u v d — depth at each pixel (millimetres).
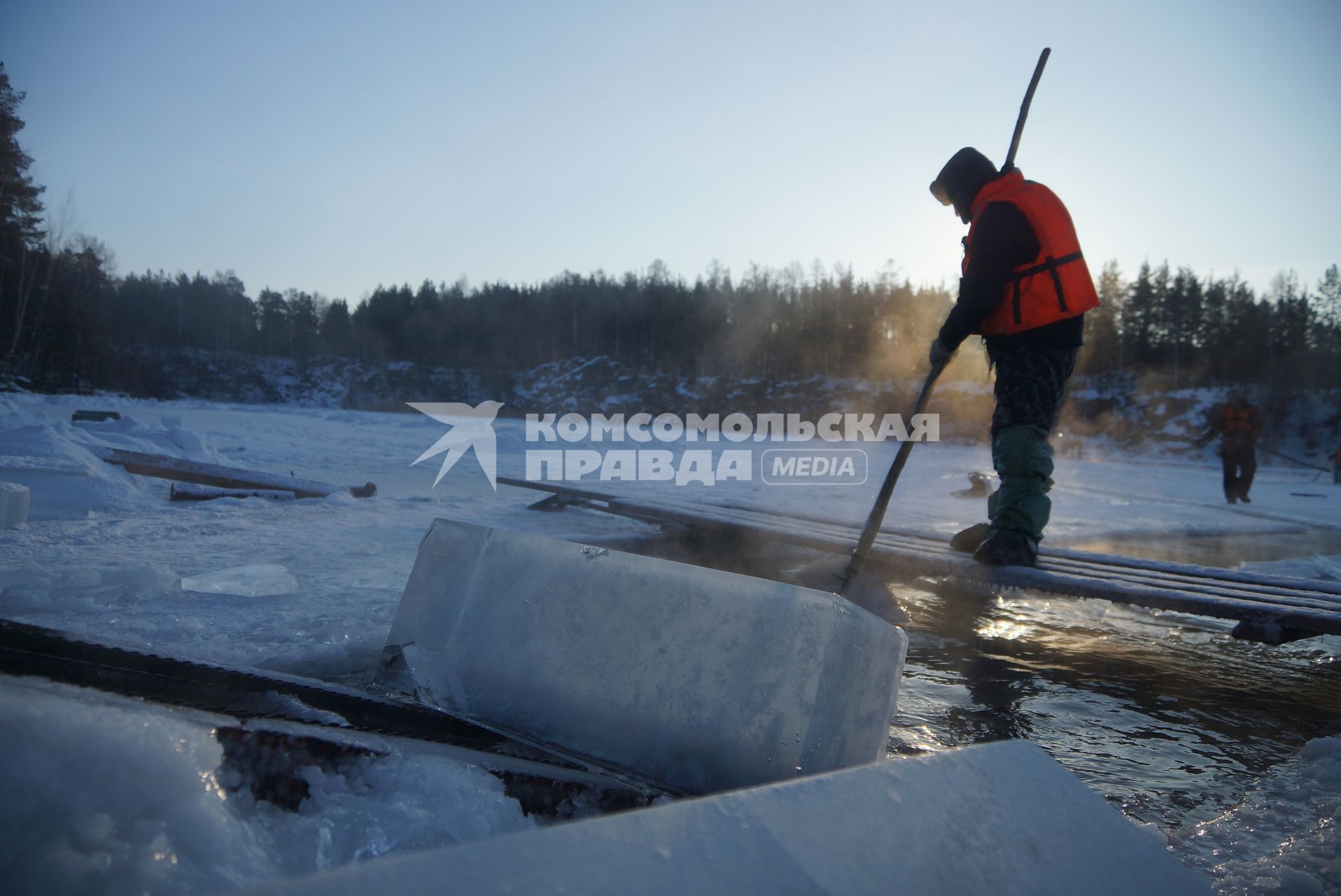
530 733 1212
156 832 526
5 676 726
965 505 8633
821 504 7867
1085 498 10789
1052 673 2318
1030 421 3107
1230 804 1402
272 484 5680
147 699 798
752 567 3953
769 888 458
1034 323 3045
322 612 2303
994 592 3564
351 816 701
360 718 1042
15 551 3127
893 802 570
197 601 2379
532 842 442
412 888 397
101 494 4730
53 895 462
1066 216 3061
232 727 718
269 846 622
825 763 1051
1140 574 3084
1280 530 7172
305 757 755
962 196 3305
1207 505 10281
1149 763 1621
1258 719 1948
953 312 3051
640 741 1138
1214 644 2807
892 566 3350
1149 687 2215
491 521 4965
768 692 1079
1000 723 1842
